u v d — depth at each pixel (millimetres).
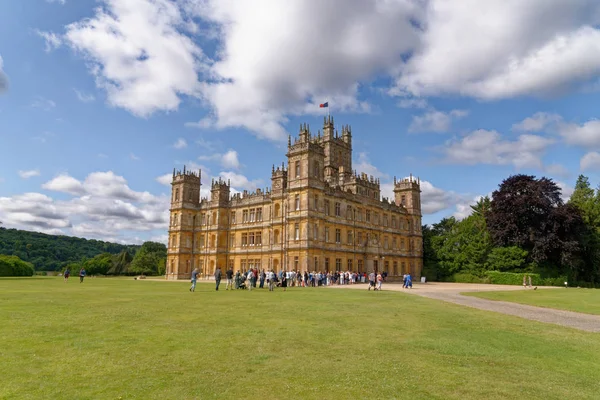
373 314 24953
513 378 12234
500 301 37281
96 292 39531
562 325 22719
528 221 81125
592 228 83812
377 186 95188
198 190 100688
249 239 87375
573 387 11523
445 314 25828
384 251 90312
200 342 15898
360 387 11062
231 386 10953
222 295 37156
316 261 71188
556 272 77688
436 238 100938
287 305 28984
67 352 14070
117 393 10297
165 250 168875
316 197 73062
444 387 11258
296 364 13094
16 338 16062
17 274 103250
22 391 10336
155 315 22703
